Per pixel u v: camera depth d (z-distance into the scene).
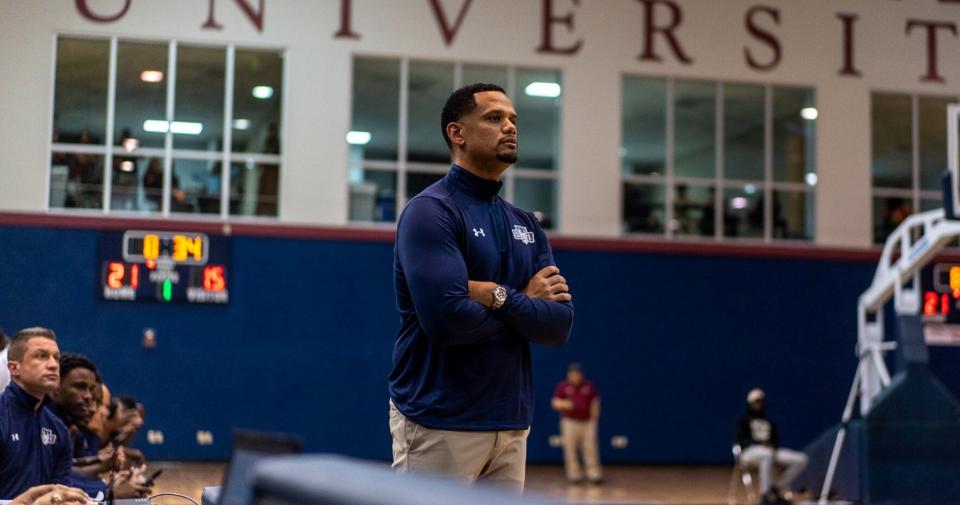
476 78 28.34
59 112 26.09
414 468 5.47
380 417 27.16
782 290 29.39
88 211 26.09
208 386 26.33
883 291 22.70
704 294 28.98
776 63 29.64
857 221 29.78
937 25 30.53
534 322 5.40
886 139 30.23
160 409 26.05
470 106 5.60
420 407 5.44
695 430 28.78
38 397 7.68
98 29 26.25
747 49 29.56
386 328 27.31
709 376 28.94
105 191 26.19
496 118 5.58
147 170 26.41
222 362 26.42
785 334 29.33
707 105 29.42
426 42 28.03
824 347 29.48
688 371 28.84
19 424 7.56
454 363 5.38
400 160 27.73
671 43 29.22
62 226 25.78
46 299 25.62
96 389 9.62
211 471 24.00
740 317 29.14
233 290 26.55
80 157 26.11
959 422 21.38
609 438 28.42
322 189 27.23
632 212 28.94
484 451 5.40
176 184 26.56
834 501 21.62
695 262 29.00
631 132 29.02
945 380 29.33
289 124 27.16
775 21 29.78
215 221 26.47
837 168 29.75
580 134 28.66
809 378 29.34
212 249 26.45
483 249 5.51
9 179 25.70
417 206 5.43
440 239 5.34
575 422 25.58
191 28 26.75
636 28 29.11
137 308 26.09
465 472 5.38
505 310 5.34
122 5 26.39
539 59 28.58
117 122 26.34
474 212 5.57
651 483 25.14
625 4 29.08
